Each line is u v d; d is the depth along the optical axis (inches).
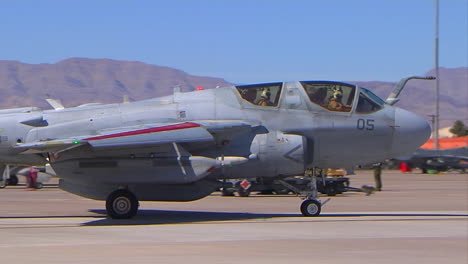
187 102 1496.1
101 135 1353.3
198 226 1339.8
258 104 1489.9
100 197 1489.9
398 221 1437.0
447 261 940.0
